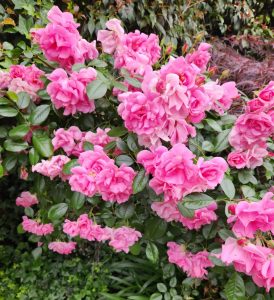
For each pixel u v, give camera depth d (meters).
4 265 0.84
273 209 0.38
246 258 0.40
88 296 0.75
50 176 0.50
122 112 0.42
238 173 0.48
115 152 0.47
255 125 0.43
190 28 1.08
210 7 1.24
